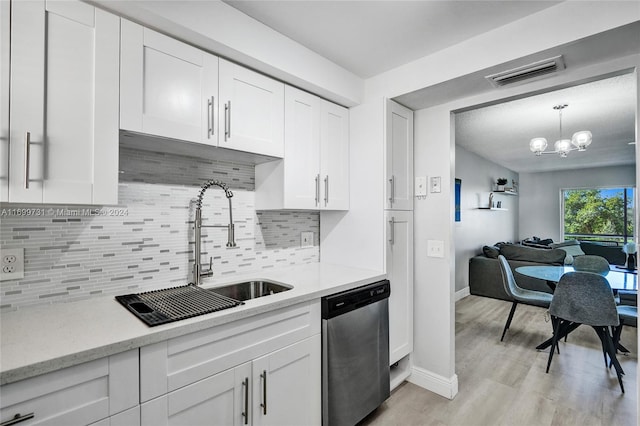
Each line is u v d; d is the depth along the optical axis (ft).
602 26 4.55
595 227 23.44
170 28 4.48
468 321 12.57
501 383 7.84
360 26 5.58
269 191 6.55
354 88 7.37
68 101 3.71
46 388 2.91
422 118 7.91
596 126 12.56
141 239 5.29
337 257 7.97
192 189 5.92
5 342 3.23
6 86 3.33
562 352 9.65
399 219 7.47
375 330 6.37
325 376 5.48
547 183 24.93
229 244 5.88
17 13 3.39
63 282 4.56
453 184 7.47
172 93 4.56
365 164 7.39
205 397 4.01
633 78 8.35
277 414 4.83
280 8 5.10
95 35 3.90
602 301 7.90
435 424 6.27
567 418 6.47
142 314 4.02
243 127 5.43
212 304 4.50
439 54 6.39
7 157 3.32
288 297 4.96
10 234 4.15
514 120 11.86
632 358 9.21
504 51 5.51
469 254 17.38
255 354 4.54
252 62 5.49
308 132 6.66
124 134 4.29
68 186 3.70
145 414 3.51
